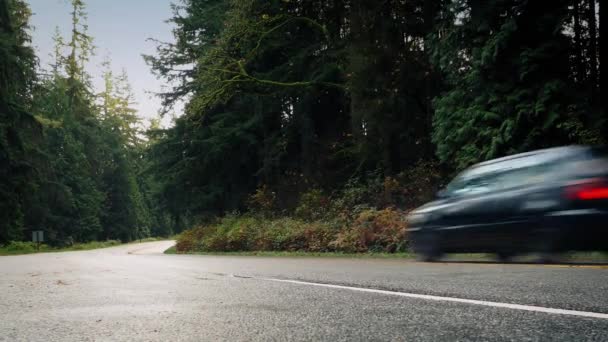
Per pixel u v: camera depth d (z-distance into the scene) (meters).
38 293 6.11
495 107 14.30
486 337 3.19
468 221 8.76
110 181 80.06
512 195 8.22
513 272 7.07
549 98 13.47
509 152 14.05
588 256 9.49
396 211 18.05
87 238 68.75
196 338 3.37
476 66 14.66
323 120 29.27
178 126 30.55
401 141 21.73
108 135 80.12
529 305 4.30
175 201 32.72
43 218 56.69
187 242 29.83
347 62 23.91
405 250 15.57
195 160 30.31
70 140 65.12
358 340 3.19
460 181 9.15
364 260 12.63
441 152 15.82
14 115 38.12
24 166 38.62
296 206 25.95
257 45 26.67
